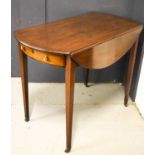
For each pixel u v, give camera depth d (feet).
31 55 4.68
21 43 4.53
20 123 5.80
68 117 4.81
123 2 6.37
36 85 7.27
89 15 6.18
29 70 7.15
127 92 6.41
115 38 4.88
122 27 5.41
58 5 6.32
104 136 5.61
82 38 4.69
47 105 6.45
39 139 5.43
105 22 5.70
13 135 5.47
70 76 4.34
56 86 7.27
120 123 6.01
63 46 4.30
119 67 7.25
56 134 5.58
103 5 6.41
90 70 7.25
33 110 6.24
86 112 6.31
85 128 5.80
